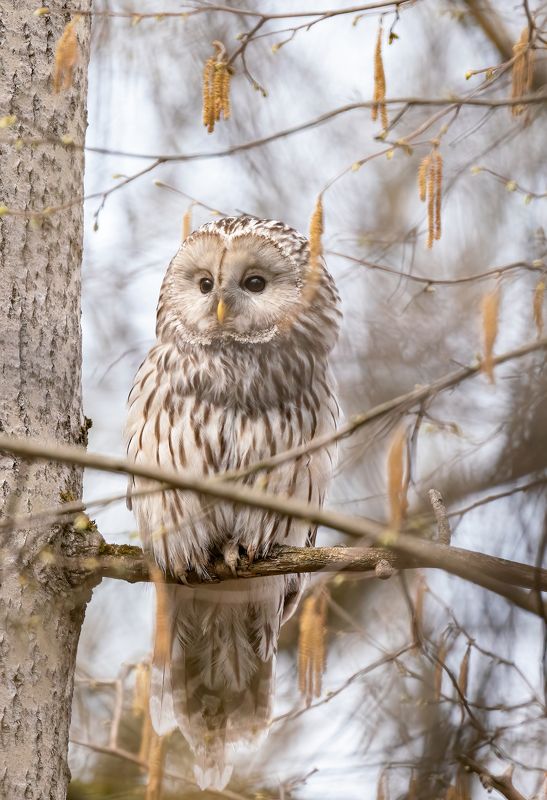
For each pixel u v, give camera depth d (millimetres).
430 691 11789
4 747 8133
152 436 11148
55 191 9047
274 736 12914
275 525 10828
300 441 11117
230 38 14875
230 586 11266
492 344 6809
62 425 8797
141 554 8836
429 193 8430
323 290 11523
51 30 9250
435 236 8430
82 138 9367
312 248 7879
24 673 8289
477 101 8023
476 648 10281
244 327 11102
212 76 8578
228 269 11188
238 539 10719
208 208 9203
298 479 10984
